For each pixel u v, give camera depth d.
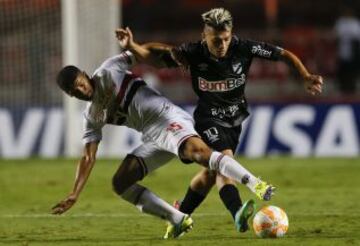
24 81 54.81
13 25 54.94
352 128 52.44
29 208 33.53
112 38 52.94
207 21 23.03
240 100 24.41
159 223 28.05
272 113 53.31
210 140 23.98
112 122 23.59
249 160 51.06
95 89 22.83
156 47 23.64
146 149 23.52
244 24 78.62
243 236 24.28
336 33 65.06
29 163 50.62
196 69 24.08
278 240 22.98
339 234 24.45
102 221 28.92
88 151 23.34
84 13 52.44
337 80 63.50
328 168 46.72
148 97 23.12
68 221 29.12
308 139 52.88
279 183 41.06
